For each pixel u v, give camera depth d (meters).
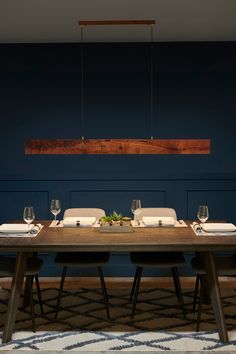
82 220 3.63
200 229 3.33
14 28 4.27
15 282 3.16
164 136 4.78
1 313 3.67
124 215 4.79
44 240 3.09
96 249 2.99
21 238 3.16
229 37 4.59
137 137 4.78
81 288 4.36
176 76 4.76
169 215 3.99
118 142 3.18
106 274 4.78
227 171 4.79
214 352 2.96
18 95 4.77
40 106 4.77
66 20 4.06
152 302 3.93
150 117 4.78
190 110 4.77
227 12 3.90
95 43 4.73
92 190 4.80
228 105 4.77
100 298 4.04
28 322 3.49
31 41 4.67
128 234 3.28
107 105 4.78
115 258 4.80
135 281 3.95
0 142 4.78
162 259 3.61
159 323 3.46
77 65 4.74
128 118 4.78
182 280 4.64
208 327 3.38
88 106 4.78
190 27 4.28
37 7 3.75
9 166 4.80
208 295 3.86
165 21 4.11
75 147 3.18
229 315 3.60
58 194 4.80
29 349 3.04
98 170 4.80
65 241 3.06
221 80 4.76
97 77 4.76
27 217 3.32
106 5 3.72
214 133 4.78
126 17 4.00
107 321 3.50
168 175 4.79
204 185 4.79
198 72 4.75
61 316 3.61
